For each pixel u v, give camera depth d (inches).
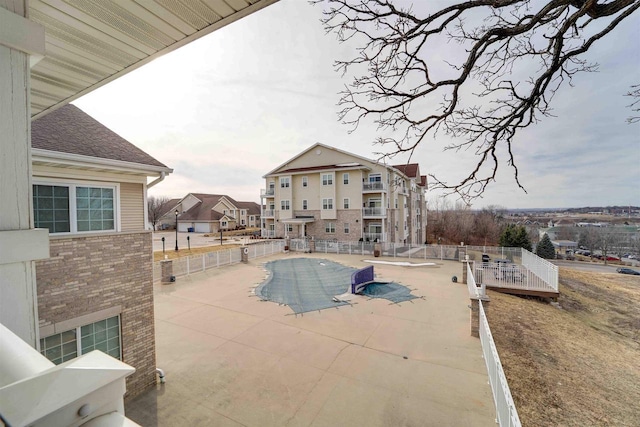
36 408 23.0
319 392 220.4
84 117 272.7
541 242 1111.6
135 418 195.8
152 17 84.7
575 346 333.1
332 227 1124.5
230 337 313.9
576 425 200.8
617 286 669.9
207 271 637.9
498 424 185.8
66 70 107.4
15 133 51.3
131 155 235.6
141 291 232.5
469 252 789.9
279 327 341.1
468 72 114.1
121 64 107.2
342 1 117.6
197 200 2176.4
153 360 234.1
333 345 295.1
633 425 204.4
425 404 206.1
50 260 185.2
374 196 1103.6
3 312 47.8
